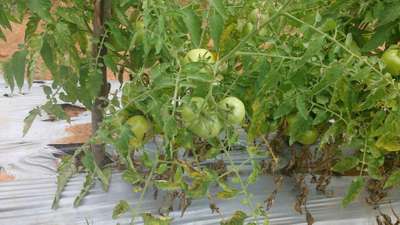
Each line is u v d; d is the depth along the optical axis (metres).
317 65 0.93
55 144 1.31
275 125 1.03
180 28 1.01
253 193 1.13
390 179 0.97
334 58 0.91
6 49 2.56
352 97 0.94
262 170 1.17
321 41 0.84
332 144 1.08
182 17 0.96
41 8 0.84
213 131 0.90
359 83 0.95
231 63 1.01
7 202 1.05
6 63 0.91
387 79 0.88
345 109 0.97
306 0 1.02
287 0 0.89
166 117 0.84
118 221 1.03
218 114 0.89
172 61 0.94
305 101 0.98
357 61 0.92
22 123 1.41
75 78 1.02
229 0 1.13
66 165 0.96
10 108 1.50
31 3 0.84
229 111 0.89
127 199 1.07
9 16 0.99
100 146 1.09
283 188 1.15
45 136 1.35
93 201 1.07
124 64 1.06
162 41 0.90
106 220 1.03
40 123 1.41
